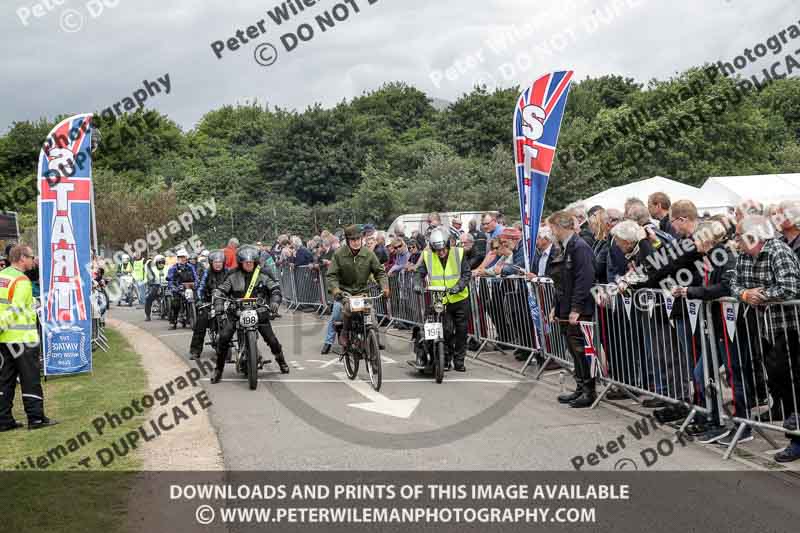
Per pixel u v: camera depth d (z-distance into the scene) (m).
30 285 7.32
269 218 34.31
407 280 13.48
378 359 8.56
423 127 57.91
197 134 57.66
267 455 6.00
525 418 7.06
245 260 9.33
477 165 43.12
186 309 16.69
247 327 9.14
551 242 9.45
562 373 8.04
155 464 5.80
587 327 7.50
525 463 5.60
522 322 9.86
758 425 5.66
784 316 5.47
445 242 9.38
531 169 9.77
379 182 42.50
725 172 35.75
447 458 5.78
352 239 9.23
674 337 6.62
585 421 6.90
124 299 27.11
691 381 6.40
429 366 9.30
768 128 43.75
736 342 5.86
